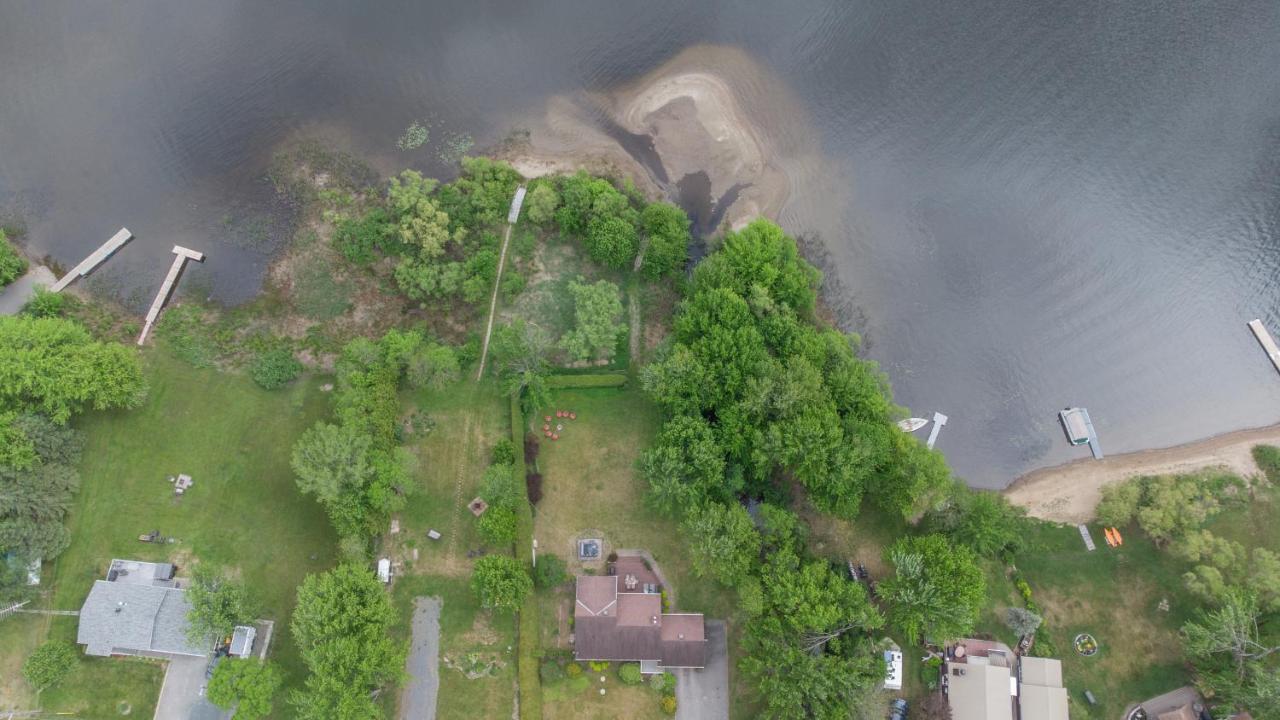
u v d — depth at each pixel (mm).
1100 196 99812
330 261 91875
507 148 97875
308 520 82688
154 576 79188
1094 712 81938
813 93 101938
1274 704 72438
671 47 101875
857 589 75562
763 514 79875
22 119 95188
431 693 79188
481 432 86562
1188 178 100188
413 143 97500
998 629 84000
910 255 97625
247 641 76062
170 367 86438
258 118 97188
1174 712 79062
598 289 85688
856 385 80750
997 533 80938
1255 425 93250
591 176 96750
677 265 92312
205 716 76688
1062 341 95625
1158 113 101938
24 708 76438
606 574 83062
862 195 99188
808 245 97000
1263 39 102812
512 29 101812
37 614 78125
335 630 70938
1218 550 80562
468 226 92750
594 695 80000
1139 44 103625
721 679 80812
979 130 101688
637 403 88562
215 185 94438
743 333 80625
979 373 94500
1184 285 97062
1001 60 103500
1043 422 93312
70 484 79438
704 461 77188
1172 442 92812
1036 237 98500
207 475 83250
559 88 100250
